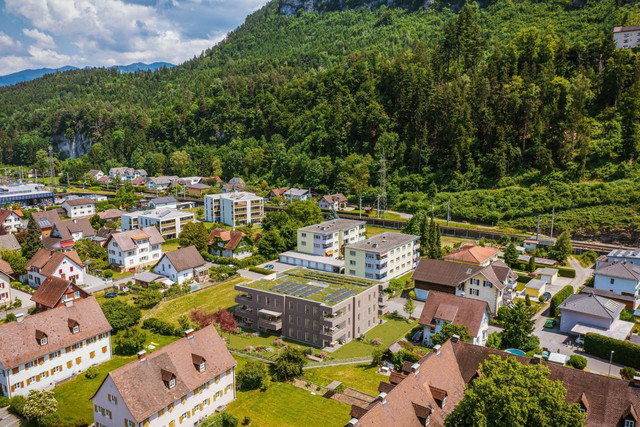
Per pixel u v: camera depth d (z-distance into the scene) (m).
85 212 188.38
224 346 63.41
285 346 81.50
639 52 197.75
